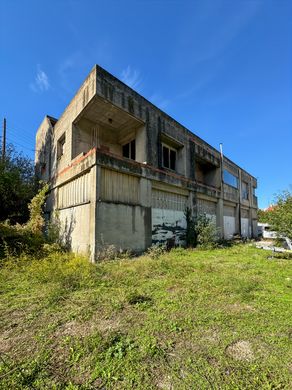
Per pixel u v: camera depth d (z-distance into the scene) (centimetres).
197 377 219
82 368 234
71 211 1019
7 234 872
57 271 590
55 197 1220
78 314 360
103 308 382
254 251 1086
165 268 659
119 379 218
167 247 1143
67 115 1197
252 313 362
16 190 1291
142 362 243
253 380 214
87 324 329
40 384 212
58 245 955
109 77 972
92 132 1193
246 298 423
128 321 337
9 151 1539
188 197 1350
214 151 1777
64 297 433
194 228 1288
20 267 659
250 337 292
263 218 1324
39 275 569
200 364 238
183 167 1377
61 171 1155
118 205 895
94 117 1091
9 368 234
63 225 1088
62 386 210
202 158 1609
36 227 998
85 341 281
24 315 363
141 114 1110
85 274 562
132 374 224
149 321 336
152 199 1103
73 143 1112
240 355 254
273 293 463
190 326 320
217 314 358
